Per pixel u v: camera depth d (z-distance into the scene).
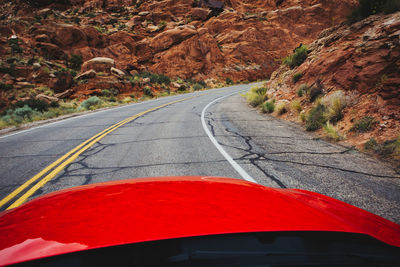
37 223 0.59
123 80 30.75
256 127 8.05
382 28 7.90
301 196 1.46
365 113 6.25
